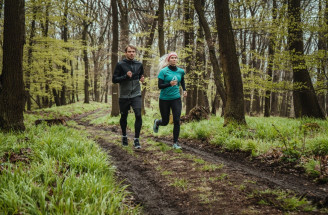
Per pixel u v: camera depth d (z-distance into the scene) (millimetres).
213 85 19250
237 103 6191
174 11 15305
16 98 5418
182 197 2611
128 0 12914
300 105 9789
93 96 40531
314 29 8766
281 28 9594
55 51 16359
